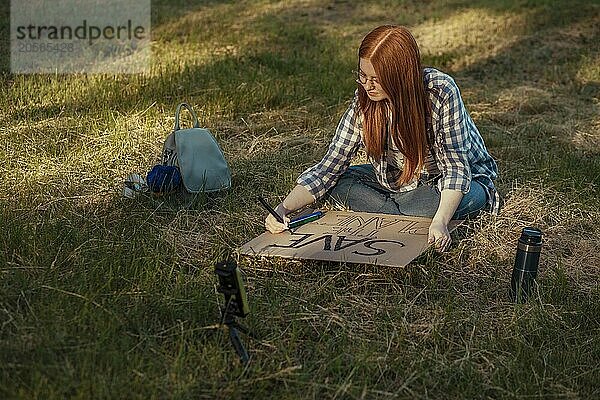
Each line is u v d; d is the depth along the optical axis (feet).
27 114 20.03
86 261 12.07
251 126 19.88
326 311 11.30
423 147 13.19
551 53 29.40
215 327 10.18
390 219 13.76
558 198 15.79
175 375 9.25
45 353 9.46
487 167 14.73
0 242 12.49
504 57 28.94
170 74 24.20
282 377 9.57
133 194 14.97
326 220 13.80
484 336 10.94
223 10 37.70
